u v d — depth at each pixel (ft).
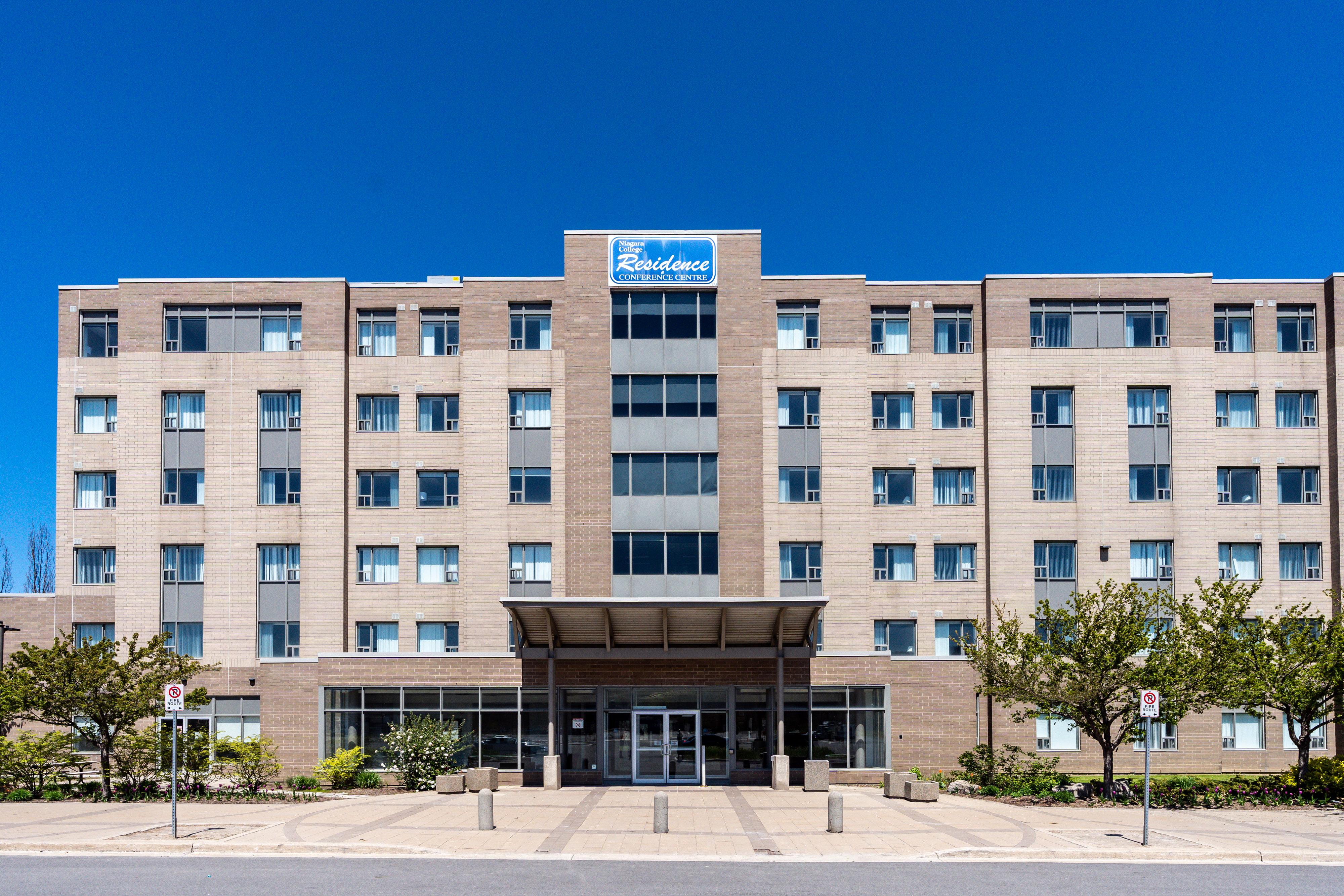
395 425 119.03
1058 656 87.15
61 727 106.32
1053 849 62.08
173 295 118.21
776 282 118.73
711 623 96.99
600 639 100.42
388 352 119.65
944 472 118.21
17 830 68.90
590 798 86.58
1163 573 114.83
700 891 50.47
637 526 112.88
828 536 116.06
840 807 68.54
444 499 117.70
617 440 114.01
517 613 94.89
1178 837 67.26
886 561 116.98
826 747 101.19
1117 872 56.95
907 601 115.96
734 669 100.89
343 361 117.70
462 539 116.47
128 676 87.35
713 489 113.60
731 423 114.52
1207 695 87.10
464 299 118.21
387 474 118.32
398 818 74.64
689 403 114.73
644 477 113.60
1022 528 115.34
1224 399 118.32
